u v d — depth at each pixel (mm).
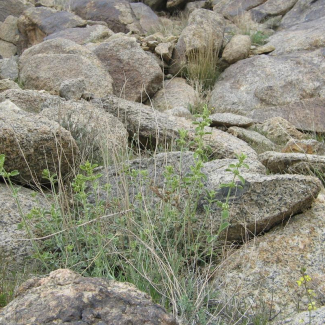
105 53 9102
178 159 4844
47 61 8766
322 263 3934
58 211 3959
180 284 3582
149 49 10008
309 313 3248
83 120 5840
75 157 4922
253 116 8414
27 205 4375
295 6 12344
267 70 9086
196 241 3834
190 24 10047
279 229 4223
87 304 2678
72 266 3605
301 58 9156
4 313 2697
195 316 3348
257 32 11039
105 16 12219
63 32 10883
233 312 3498
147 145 6414
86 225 3775
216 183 4352
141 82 8828
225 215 3678
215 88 9227
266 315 3590
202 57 9602
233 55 9742
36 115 5000
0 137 4473
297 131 7613
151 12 13289
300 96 8594
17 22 11898
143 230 3752
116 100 6789
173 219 3945
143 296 2803
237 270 3943
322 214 4262
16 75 9227
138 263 3588
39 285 2863
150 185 4391
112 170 4801
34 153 4652
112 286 2832
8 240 4020
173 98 8750
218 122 7633
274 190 4219
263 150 6934
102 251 3547
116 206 4090
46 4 13250
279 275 3875
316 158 5438
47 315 2623
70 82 7387
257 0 13031
